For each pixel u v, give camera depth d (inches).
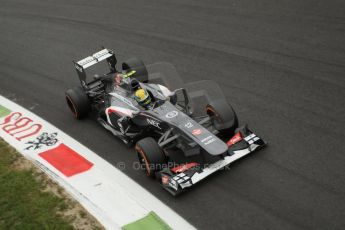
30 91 1863.9
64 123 1603.1
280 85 1673.2
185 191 1182.9
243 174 1219.9
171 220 1092.5
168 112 1299.2
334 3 2282.2
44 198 1203.9
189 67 1892.2
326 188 1139.9
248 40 2058.3
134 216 1116.5
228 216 1087.0
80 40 2290.8
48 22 2566.4
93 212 1138.0
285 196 1127.0
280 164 1245.1
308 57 1849.2
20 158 1405.0
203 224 1072.2
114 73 1674.5
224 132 1318.9
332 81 1657.2
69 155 1405.0
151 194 1192.2
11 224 1122.7
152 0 2669.8
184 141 1225.4
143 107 1357.0
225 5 2458.2
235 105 1574.8
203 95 1662.2
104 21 2472.9
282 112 1502.2
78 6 2738.7
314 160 1248.8
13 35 2469.2
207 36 2149.4
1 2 2977.4
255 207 1103.6
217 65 1879.9
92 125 1569.9
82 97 1571.1
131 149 1405.0
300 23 2140.7
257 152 1302.9
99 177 1283.2
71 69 2014.0
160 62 1963.6
